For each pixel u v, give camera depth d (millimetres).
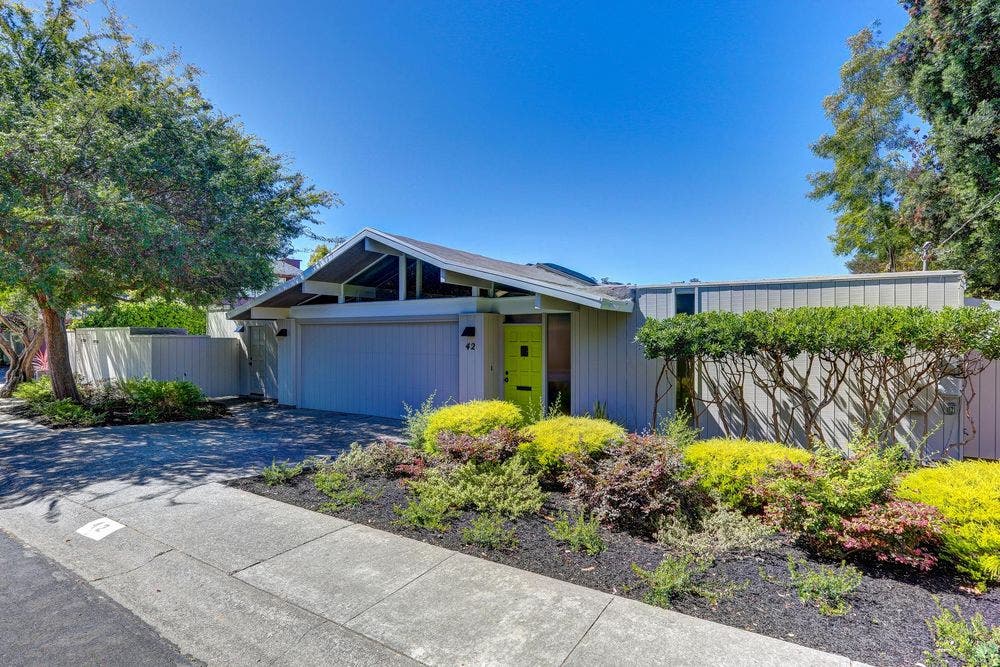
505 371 9508
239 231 9594
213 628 2879
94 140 7289
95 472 6062
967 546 3271
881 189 19891
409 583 3367
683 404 7750
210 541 4043
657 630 2803
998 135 12250
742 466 4332
